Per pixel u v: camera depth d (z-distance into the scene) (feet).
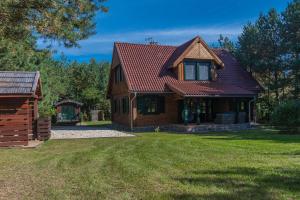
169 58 98.12
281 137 57.06
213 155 36.09
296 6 97.40
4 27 25.34
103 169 29.84
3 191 23.02
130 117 86.17
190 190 21.70
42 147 49.47
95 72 167.02
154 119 88.17
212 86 90.68
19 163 34.17
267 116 104.68
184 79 92.22
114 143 52.70
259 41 104.12
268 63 102.89
